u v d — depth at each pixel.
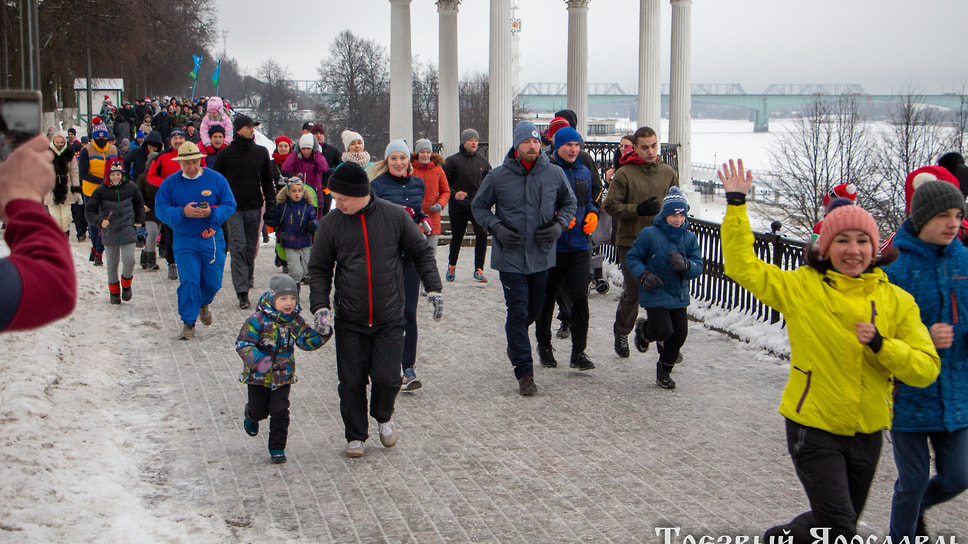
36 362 7.71
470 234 17.45
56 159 15.41
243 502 5.29
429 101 73.44
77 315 10.32
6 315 2.12
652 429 6.70
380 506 5.25
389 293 5.99
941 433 4.33
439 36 22.66
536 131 7.43
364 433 6.11
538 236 7.43
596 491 5.47
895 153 48.47
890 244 4.78
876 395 3.93
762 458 6.05
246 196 10.98
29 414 6.47
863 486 4.06
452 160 13.07
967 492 5.43
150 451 6.16
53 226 2.29
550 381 8.06
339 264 5.96
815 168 47.91
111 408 7.04
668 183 9.15
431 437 6.53
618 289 12.71
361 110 75.50
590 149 16.50
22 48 6.25
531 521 5.02
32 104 2.35
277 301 5.84
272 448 5.93
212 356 8.77
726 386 7.89
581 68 20.58
